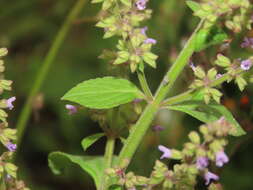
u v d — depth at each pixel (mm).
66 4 577
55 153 315
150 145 401
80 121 550
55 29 593
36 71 577
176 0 445
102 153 554
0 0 568
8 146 272
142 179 264
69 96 274
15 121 547
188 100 279
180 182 258
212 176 253
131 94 275
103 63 552
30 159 559
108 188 280
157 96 275
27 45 596
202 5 259
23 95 563
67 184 542
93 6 537
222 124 239
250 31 314
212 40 268
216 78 265
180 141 439
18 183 284
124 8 273
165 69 472
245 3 258
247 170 462
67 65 578
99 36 578
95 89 276
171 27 443
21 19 590
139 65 272
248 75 265
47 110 564
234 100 375
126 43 271
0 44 573
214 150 239
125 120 296
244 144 373
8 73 573
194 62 321
